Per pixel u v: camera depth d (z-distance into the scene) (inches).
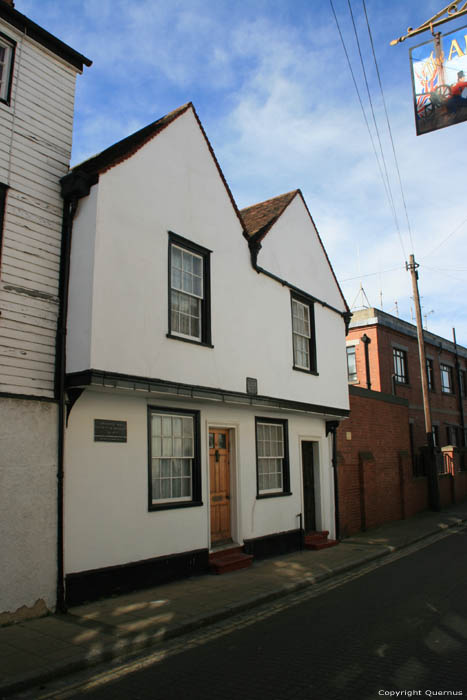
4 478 260.1
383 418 700.0
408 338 1083.3
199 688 185.8
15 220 287.3
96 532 299.4
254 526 433.7
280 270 491.5
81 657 208.2
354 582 362.9
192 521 366.3
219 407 410.0
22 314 283.0
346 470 591.5
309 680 189.6
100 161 348.5
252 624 265.0
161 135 362.3
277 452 485.1
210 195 407.5
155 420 355.3
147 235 339.3
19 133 296.7
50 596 270.5
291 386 482.3
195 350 369.4
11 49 301.9
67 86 329.1
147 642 232.2
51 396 289.4
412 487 768.3
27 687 188.7
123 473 320.2
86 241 304.2
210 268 397.4
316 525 534.0
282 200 538.9
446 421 1202.6
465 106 320.5
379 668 198.8
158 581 333.4
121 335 309.1
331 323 580.4
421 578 367.2
